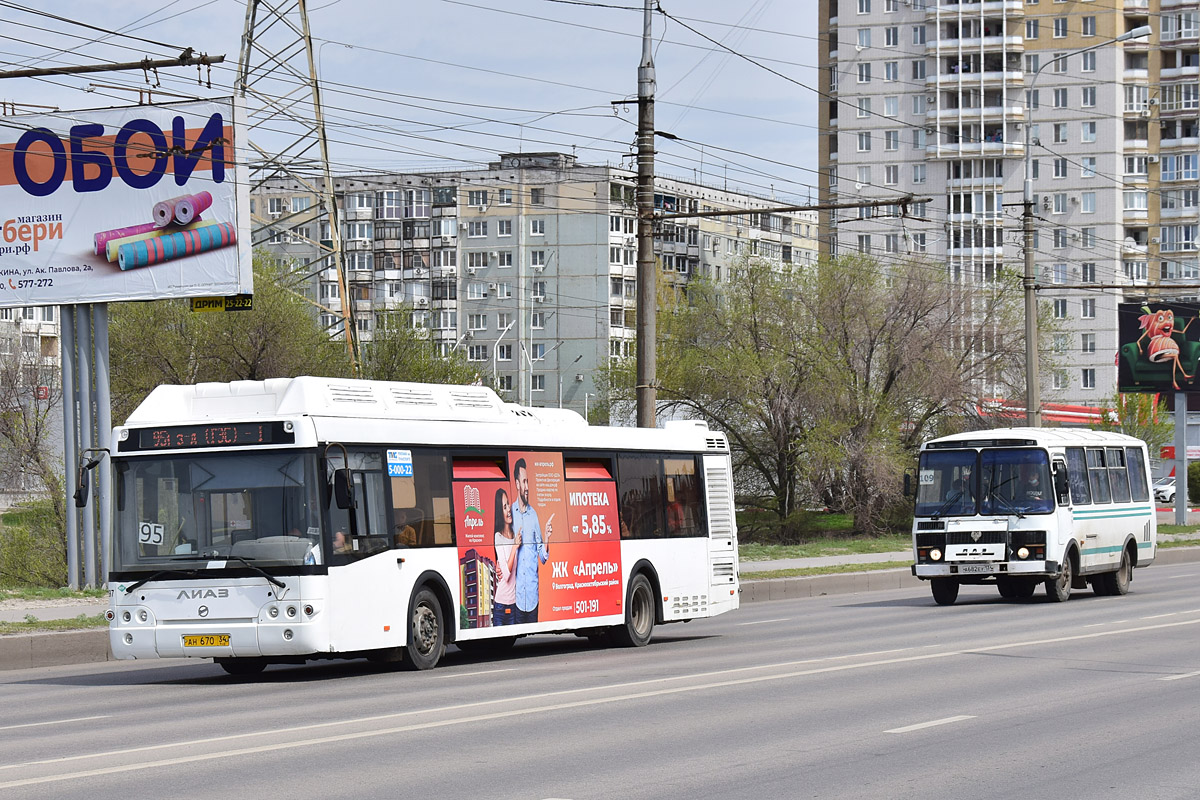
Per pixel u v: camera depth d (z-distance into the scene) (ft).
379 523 55.83
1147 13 356.59
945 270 184.85
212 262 98.07
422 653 57.11
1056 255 357.61
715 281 179.11
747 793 29.01
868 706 42.29
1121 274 353.92
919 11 360.07
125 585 54.34
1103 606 84.94
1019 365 177.37
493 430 62.08
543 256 384.06
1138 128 359.46
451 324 391.24
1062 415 247.09
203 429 54.60
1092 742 35.78
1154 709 41.70
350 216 396.98
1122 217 357.00
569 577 64.85
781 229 431.02
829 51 373.20
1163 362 201.16
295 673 58.29
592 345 379.96
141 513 54.75
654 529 70.85
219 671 60.95
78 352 100.99
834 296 170.30
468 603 59.36
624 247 385.09
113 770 31.65
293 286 157.17
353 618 53.88
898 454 164.76
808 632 71.97
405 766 32.07
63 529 126.52
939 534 90.07
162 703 46.93
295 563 52.65
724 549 76.02
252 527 53.47
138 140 99.19
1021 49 356.18
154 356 147.54
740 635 72.23
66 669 64.23
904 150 362.33
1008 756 33.65
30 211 100.42
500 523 61.57
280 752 34.09
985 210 358.02
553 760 32.91
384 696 46.68
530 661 60.64
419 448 58.29
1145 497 103.55
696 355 171.32
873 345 169.07
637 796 28.66
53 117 100.22
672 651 63.77
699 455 75.10
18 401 157.28
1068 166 355.97
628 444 70.03
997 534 88.43
